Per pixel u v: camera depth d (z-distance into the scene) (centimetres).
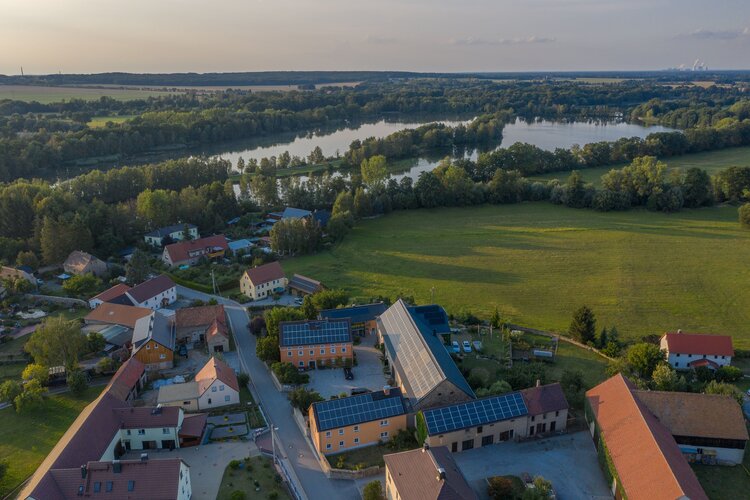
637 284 14462
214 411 8906
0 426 8594
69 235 15512
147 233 17825
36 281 14138
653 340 11244
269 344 10250
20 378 9938
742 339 11431
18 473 7531
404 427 8256
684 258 16262
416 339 9594
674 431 7550
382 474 7481
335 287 14388
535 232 19100
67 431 7900
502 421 7962
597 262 16138
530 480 7156
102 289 13775
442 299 13725
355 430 7944
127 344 10919
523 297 13850
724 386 8700
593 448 7906
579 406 8825
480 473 7419
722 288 14062
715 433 7469
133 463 6612
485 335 11606
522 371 9606
